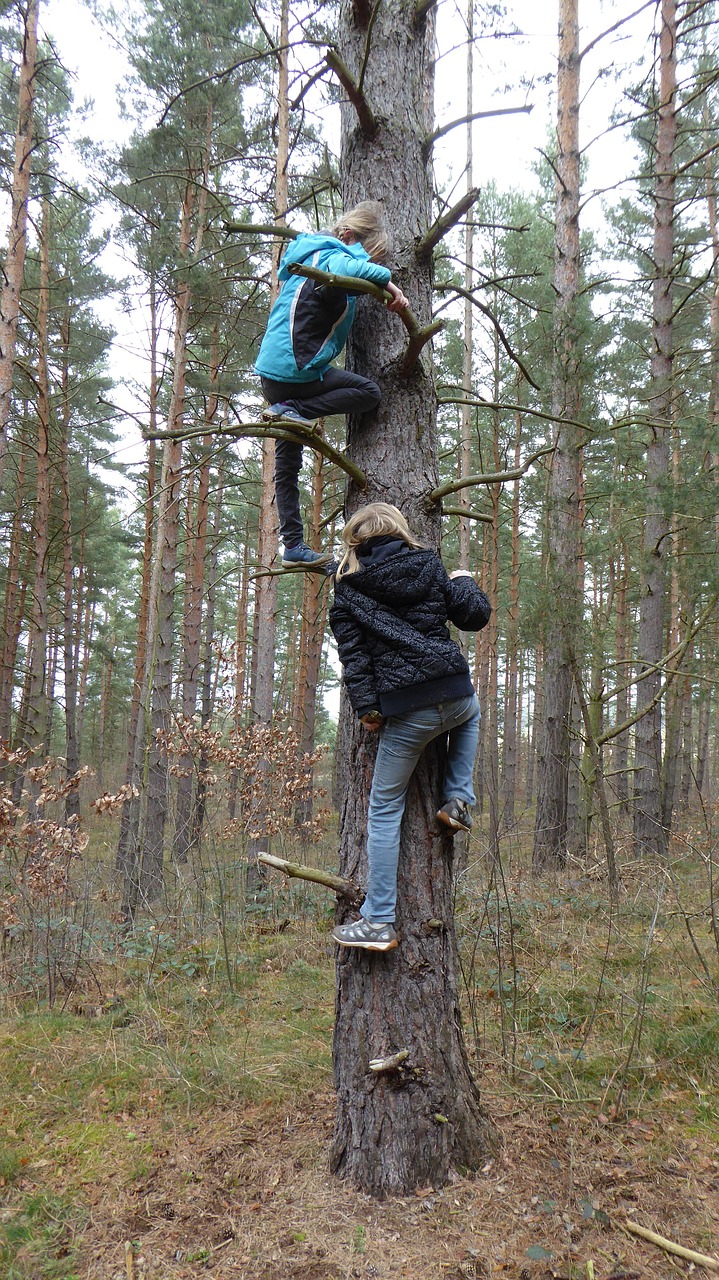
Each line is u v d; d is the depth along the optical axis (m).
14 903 5.21
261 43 8.98
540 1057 3.21
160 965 4.94
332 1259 2.24
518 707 23.47
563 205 8.57
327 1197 2.51
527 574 15.16
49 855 5.12
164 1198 2.60
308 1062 3.53
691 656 7.94
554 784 8.19
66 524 13.41
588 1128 2.87
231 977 4.75
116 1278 2.23
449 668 2.48
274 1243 2.32
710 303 12.75
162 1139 2.97
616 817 10.16
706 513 7.12
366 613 2.48
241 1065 3.49
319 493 12.73
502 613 19.56
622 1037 3.51
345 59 2.95
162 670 9.57
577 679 6.33
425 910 2.61
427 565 2.53
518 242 12.89
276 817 7.31
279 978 4.82
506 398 14.52
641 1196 2.48
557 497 7.84
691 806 11.82
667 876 4.70
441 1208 2.42
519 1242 2.28
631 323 14.16
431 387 2.86
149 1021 4.09
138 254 9.94
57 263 11.89
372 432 2.80
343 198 2.99
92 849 12.04
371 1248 2.28
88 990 4.70
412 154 2.86
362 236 2.65
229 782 7.55
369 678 2.48
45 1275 2.26
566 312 7.61
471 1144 2.62
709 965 4.27
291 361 2.59
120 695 28.02
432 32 3.01
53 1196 2.63
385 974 2.58
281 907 6.45
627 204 13.98
